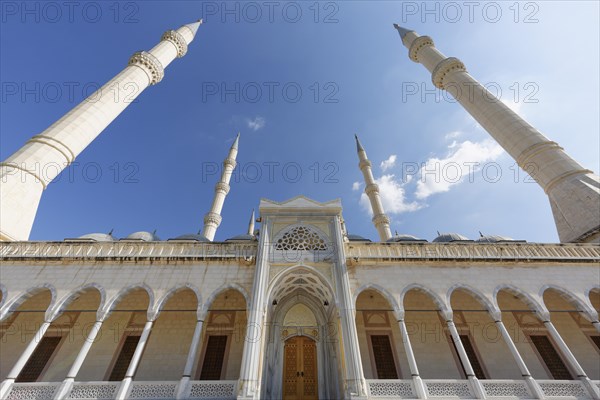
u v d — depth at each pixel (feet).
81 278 54.65
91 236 79.15
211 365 58.03
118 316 63.05
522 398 45.32
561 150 87.76
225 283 54.19
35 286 53.47
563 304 65.31
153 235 94.58
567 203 79.61
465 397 45.32
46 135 83.05
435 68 120.88
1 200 69.56
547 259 58.03
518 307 64.23
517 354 48.47
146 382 46.68
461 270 56.90
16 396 44.50
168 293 53.36
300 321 61.21
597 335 61.87
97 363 57.82
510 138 94.27
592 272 57.41
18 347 58.80
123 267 56.18
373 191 137.08
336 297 50.08
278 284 53.88
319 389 53.78
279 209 61.21
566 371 57.82
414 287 54.54
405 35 144.25
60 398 43.80
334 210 61.11
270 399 52.29
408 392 45.39
